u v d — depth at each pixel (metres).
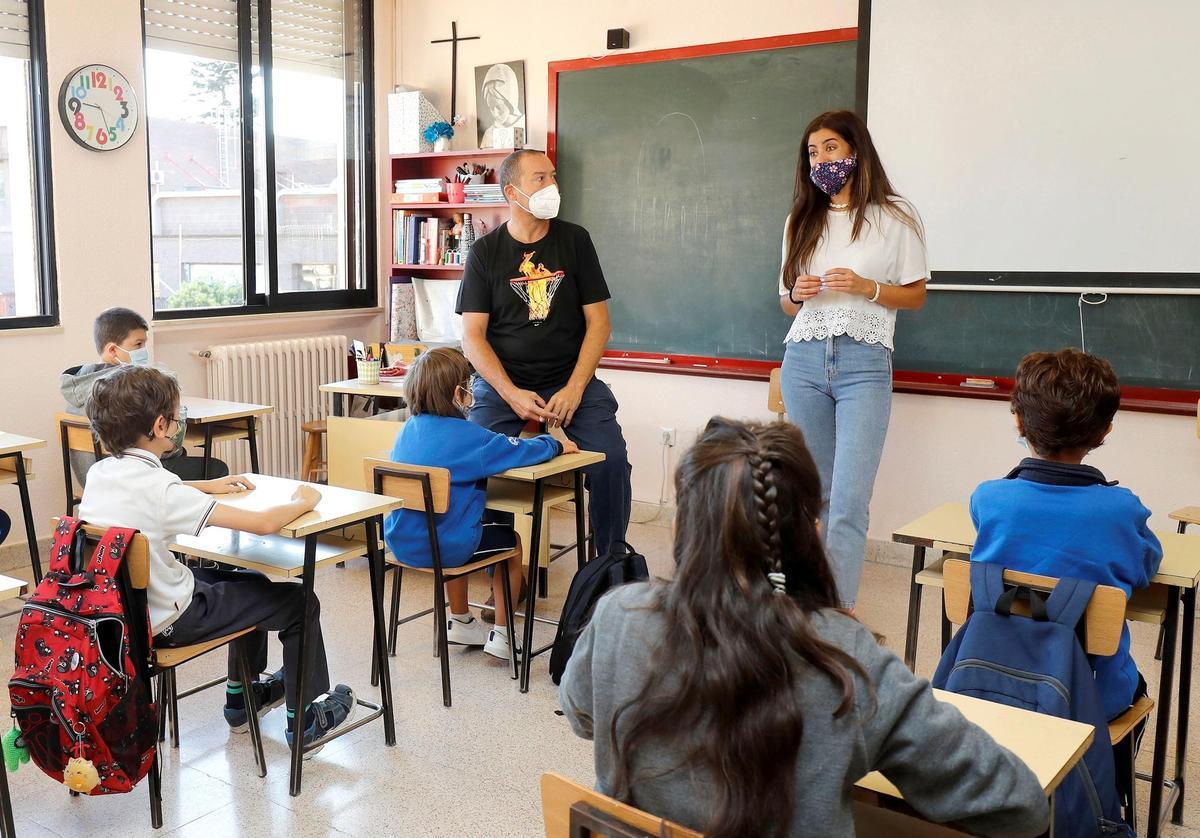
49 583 2.23
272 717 3.02
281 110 5.66
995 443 4.34
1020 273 4.20
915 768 1.17
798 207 3.56
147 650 2.29
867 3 4.35
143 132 4.73
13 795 2.58
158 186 5.14
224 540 2.80
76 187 4.50
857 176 3.44
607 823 1.16
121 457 2.43
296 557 2.64
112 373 2.44
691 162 5.08
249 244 5.55
